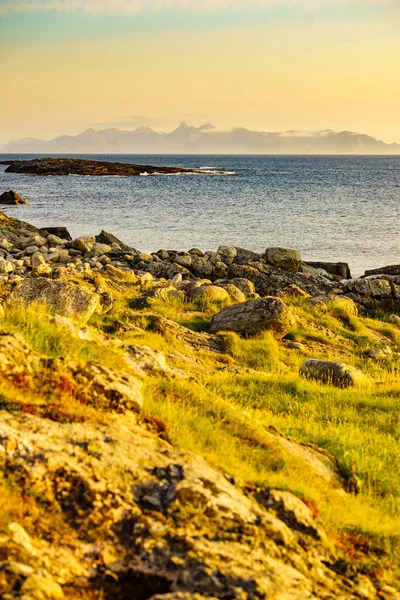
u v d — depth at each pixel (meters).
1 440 7.47
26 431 7.89
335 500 10.29
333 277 42.47
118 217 83.12
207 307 28.98
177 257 42.50
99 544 6.61
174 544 6.71
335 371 21.50
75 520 6.82
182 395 12.43
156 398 11.83
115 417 9.41
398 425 17.11
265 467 10.40
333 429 15.60
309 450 12.80
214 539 6.95
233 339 24.47
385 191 136.25
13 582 5.42
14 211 88.25
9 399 8.54
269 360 23.58
